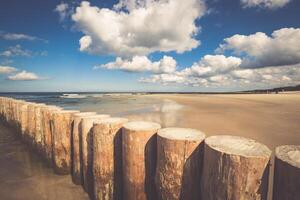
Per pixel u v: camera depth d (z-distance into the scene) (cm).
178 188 275
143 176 323
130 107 2167
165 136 281
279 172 203
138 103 2883
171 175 275
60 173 523
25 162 629
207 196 243
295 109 1620
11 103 1163
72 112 525
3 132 1094
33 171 560
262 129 892
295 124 998
